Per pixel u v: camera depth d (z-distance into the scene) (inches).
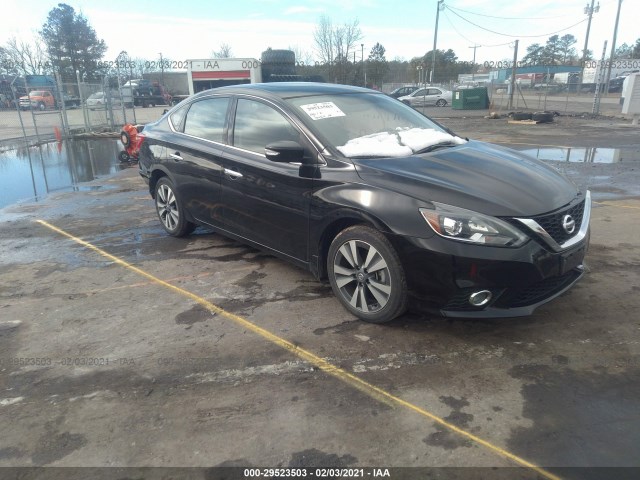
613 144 508.7
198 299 157.2
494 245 115.9
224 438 97.0
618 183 314.2
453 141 168.4
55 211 274.4
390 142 151.6
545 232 120.0
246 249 201.6
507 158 153.4
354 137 153.5
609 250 188.7
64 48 2252.7
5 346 132.5
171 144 203.2
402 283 126.3
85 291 165.3
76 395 111.4
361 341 130.0
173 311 149.6
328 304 151.2
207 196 187.0
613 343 125.9
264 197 159.9
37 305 155.8
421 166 137.3
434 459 90.5
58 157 498.9
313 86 181.3
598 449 91.9
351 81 1553.9
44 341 134.5
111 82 851.4
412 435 96.5
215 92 192.5
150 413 104.9
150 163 217.0
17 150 554.6
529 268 117.3
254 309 149.5
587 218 138.9
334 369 118.3
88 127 725.9
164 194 216.5
